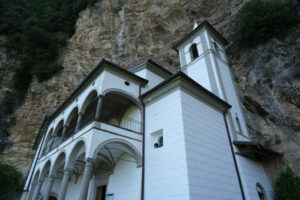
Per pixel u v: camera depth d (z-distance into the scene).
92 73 12.61
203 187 8.71
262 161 13.70
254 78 14.81
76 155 10.91
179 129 9.77
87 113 16.02
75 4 37.34
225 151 11.45
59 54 33.22
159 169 9.79
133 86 13.31
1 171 15.23
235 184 10.57
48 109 27.12
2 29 33.94
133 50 27.48
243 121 15.07
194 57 19.77
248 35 15.61
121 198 10.96
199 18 23.98
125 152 12.10
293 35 13.20
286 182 10.90
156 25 27.14
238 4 19.48
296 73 12.03
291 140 12.30
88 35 32.38
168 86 11.61
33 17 36.41
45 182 17.27
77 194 15.27
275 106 13.09
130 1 31.38
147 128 11.85
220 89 14.23
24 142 24.83
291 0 14.05
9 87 30.23
